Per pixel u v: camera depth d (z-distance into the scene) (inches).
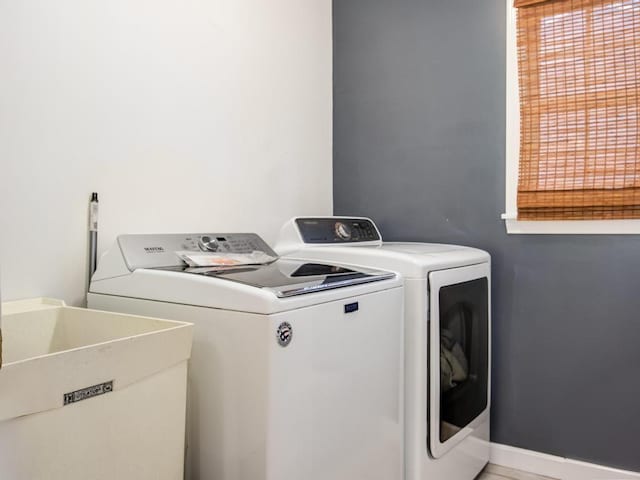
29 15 51.6
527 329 84.7
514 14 84.7
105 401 36.1
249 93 81.8
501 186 86.7
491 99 87.4
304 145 96.0
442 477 68.0
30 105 51.8
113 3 60.2
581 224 79.7
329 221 82.0
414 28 95.4
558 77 80.4
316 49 99.9
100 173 58.9
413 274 63.2
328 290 49.4
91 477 35.2
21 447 31.0
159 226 66.2
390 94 98.3
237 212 79.2
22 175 51.2
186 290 48.2
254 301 42.9
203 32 73.0
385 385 58.4
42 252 53.2
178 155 69.0
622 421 77.7
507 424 86.4
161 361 40.5
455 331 71.6
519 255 85.1
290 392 43.8
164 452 41.2
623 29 75.4
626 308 77.1
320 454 47.4
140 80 63.6
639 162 74.4
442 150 92.6
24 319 48.0
